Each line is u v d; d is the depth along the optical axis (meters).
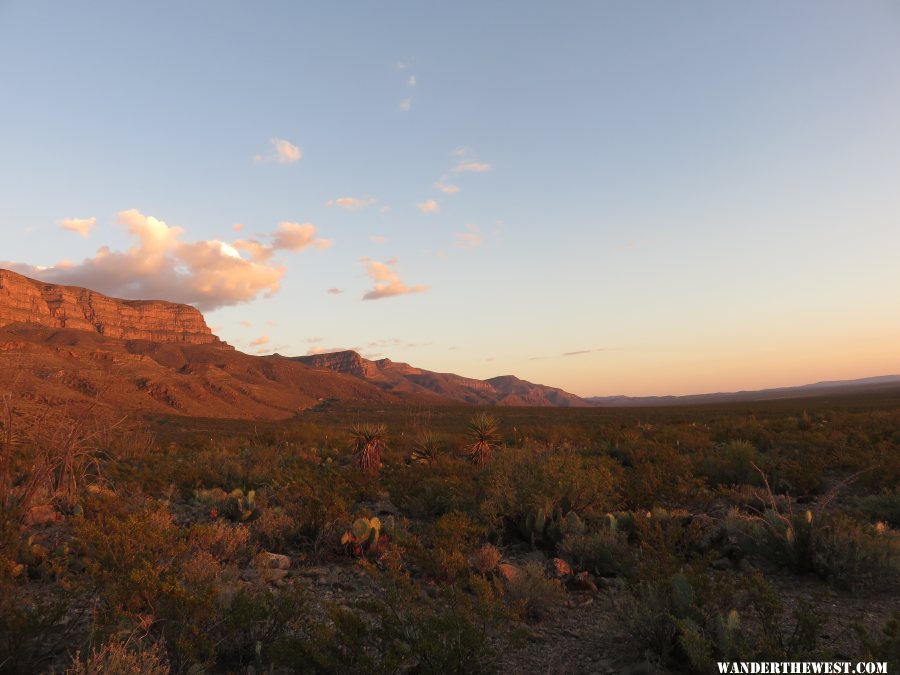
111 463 12.88
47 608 4.04
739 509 10.29
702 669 3.82
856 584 6.25
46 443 8.38
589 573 6.88
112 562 4.94
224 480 13.66
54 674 3.69
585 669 4.28
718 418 47.19
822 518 7.16
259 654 3.84
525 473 9.45
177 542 5.85
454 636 3.85
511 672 4.19
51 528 8.31
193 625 3.82
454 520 7.58
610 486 9.78
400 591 4.86
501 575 6.11
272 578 5.99
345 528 8.11
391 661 3.44
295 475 13.05
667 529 7.71
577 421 70.56
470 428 20.64
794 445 20.72
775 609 4.09
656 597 4.58
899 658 3.44
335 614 3.84
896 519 9.42
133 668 3.30
